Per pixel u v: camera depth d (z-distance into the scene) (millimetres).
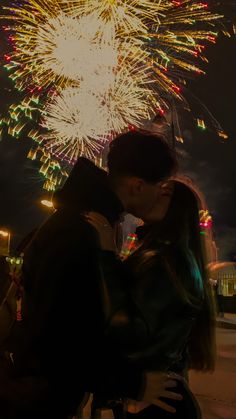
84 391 1916
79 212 2010
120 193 2303
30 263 1969
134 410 2174
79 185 2053
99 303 1941
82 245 1933
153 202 2318
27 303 1939
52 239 1952
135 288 2041
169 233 2240
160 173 2275
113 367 1954
